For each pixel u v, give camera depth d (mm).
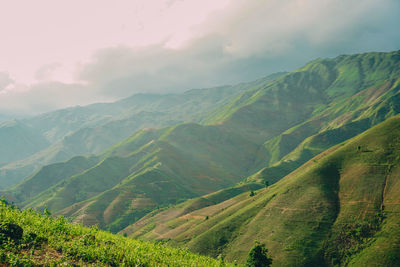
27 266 12742
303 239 102688
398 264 75938
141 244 23422
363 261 83188
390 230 89000
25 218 18578
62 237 17625
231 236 128125
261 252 66062
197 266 21828
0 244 13883
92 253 16156
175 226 195875
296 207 122625
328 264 90625
